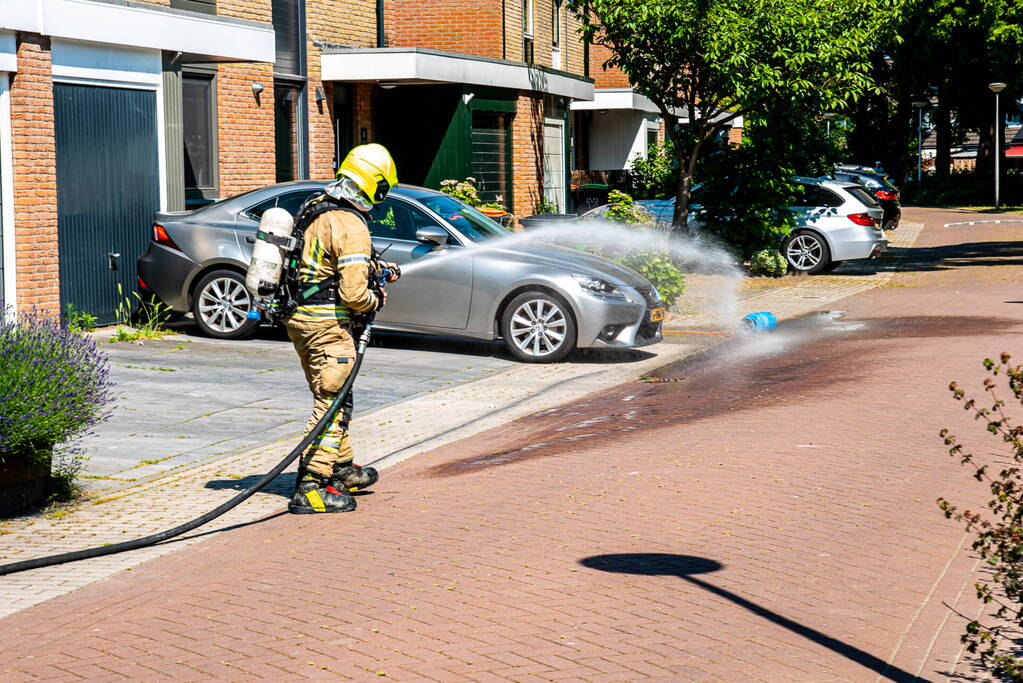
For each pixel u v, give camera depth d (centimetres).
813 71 2133
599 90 3306
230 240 1323
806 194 2295
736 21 2030
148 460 823
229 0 1769
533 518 663
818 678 441
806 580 554
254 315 682
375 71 2022
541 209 2522
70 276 1359
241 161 1809
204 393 1052
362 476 724
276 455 840
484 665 453
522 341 1253
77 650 480
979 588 464
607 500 698
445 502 706
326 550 614
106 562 606
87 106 1377
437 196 1323
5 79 1252
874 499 693
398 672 447
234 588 555
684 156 2253
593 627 493
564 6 2902
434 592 540
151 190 1494
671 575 560
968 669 449
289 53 1975
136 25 1412
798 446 831
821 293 1975
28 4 1248
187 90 1694
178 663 461
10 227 1264
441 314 1259
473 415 996
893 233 3647
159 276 1347
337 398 680
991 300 1812
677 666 452
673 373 1198
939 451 812
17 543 640
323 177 2058
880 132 6888
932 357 1242
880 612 512
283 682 440
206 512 697
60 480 730
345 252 656
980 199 5962
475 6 2373
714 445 841
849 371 1166
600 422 948
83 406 713
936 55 5356
